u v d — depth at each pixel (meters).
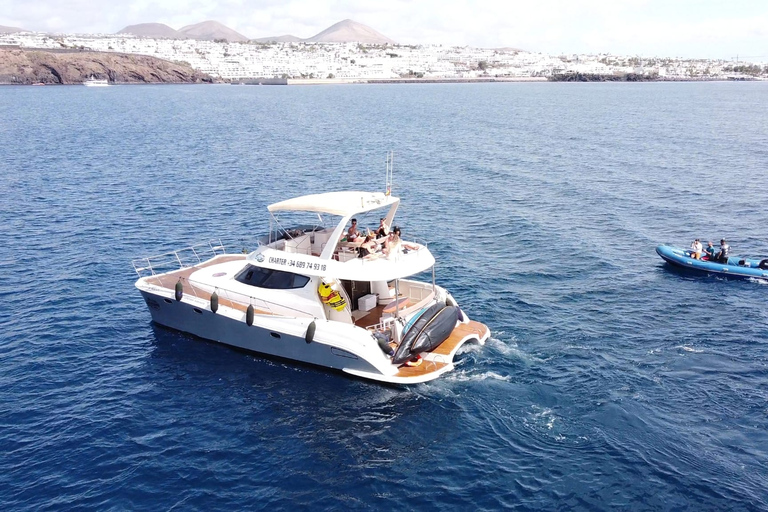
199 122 104.06
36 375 19.41
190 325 21.69
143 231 35.38
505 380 18.58
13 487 14.42
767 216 38.94
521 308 24.09
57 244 32.84
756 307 24.34
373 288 20.89
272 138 80.56
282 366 19.73
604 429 16.03
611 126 98.56
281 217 38.53
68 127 94.88
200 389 18.52
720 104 157.50
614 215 39.28
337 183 49.72
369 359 18.03
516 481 14.34
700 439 15.50
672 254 29.44
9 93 199.25
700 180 50.81
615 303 24.66
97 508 13.78
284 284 20.03
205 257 31.05
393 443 15.84
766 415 16.47
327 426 16.61
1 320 23.39
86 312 24.16
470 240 33.72
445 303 20.45
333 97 194.38
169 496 14.16
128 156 63.59
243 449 15.74
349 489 14.28
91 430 16.58
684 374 18.70
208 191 46.16
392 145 74.06
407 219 38.31
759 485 13.84
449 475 14.64
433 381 18.53
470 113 126.38
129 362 20.23
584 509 13.41
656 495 13.66
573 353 20.20
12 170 54.91
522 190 47.00
